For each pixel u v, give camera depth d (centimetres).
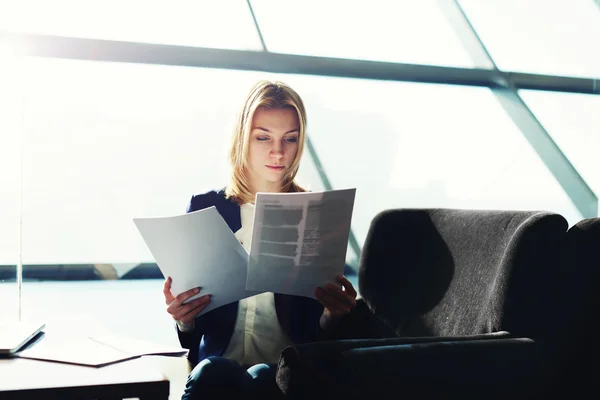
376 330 155
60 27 388
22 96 240
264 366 119
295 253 128
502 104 504
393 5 520
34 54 372
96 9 466
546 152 504
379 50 521
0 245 409
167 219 120
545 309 124
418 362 111
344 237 130
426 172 533
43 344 118
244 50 405
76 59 379
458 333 135
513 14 503
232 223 155
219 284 130
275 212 124
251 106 153
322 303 137
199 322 146
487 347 117
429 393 110
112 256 559
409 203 536
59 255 547
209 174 592
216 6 500
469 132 520
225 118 586
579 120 500
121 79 563
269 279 130
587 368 123
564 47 503
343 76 430
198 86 575
